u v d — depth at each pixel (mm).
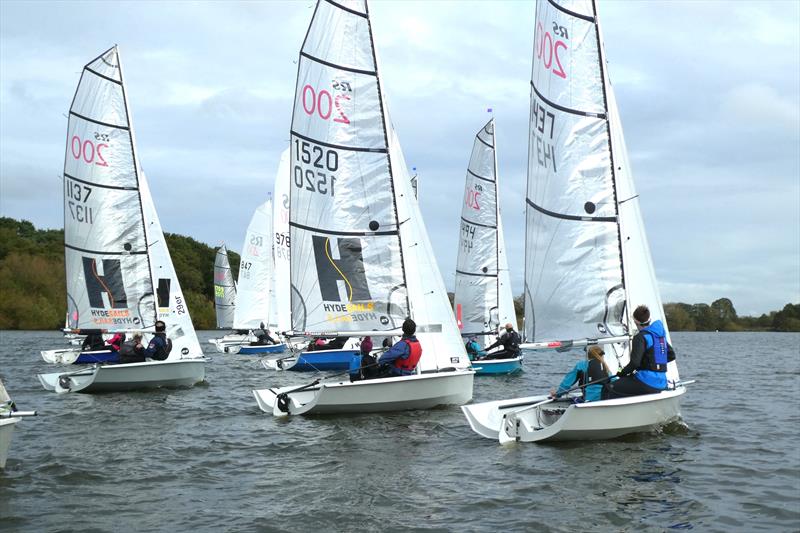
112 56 17500
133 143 17750
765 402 14523
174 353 18188
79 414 12312
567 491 7172
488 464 8242
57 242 71188
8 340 42906
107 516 6477
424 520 6352
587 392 9648
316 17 12852
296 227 13102
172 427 10945
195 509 6688
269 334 33312
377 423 10883
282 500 6953
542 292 11055
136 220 17797
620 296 10562
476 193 23375
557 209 10836
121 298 17641
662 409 9742
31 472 8039
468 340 23016
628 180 10680
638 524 6254
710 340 71312
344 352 22062
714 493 7160
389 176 12844
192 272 74250
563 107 10750
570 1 10688
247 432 10406
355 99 12859
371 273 12805
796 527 6188
